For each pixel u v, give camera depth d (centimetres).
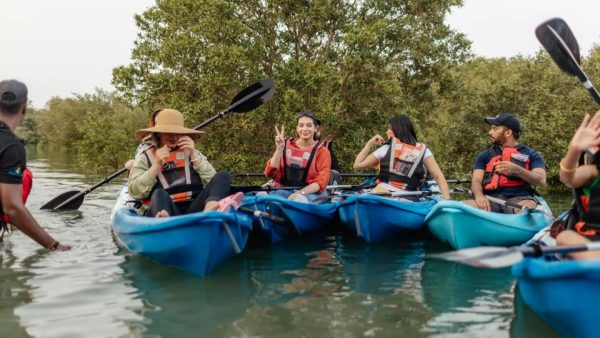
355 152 874
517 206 456
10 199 345
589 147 257
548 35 391
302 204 485
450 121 1075
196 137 460
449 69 996
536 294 254
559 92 1035
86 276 359
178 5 876
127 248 438
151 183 411
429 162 520
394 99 862
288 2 868
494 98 1041
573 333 244
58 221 568
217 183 410
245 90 621
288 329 270
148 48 876
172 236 356
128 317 285
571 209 307
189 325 274
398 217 483
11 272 364
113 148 1181
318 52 938
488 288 342
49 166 1555
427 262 411
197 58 855
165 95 870
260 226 466
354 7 920
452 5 920
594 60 1017
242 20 895
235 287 340
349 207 504
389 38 881
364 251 451
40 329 266
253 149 905
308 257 427
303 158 532
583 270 222
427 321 282
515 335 262
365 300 316
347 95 899
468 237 427
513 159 473
